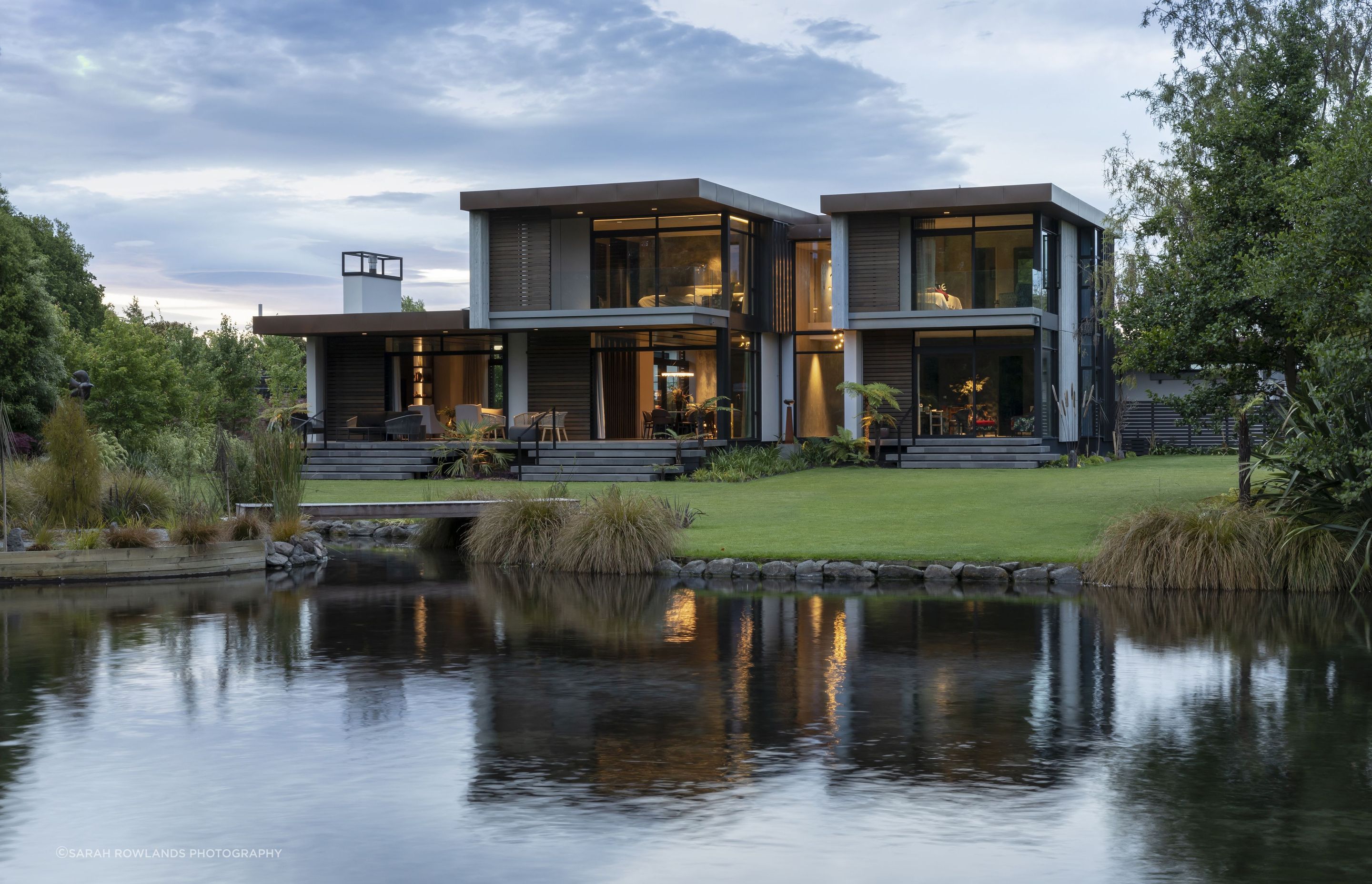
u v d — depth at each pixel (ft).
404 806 22.02
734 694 30.76
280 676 33.12
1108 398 121.49
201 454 89.61
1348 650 36.01
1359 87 54.75
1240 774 23.76
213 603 46.73
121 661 35.29
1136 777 23.57
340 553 65.92
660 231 105.29
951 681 32.32
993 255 103.14
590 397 106.83
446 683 32.12
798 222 115.85
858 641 38.22
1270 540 48.26
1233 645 36.96
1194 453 119.75
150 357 108.47
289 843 20.21
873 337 107.04
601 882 18.45
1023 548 54.85
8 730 27.43
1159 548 49.39
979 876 18.58
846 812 21.58
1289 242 51.06
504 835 20.48
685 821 21.20
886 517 66.59
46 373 97.96
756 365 110.93
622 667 34.22
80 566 53.26
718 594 48.80
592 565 55.88
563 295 104.22
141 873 18.94
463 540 67.41
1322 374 48.06
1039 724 27.68
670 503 73.92
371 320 108.27
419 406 108.06
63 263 150.30
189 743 26.21
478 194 103.09
